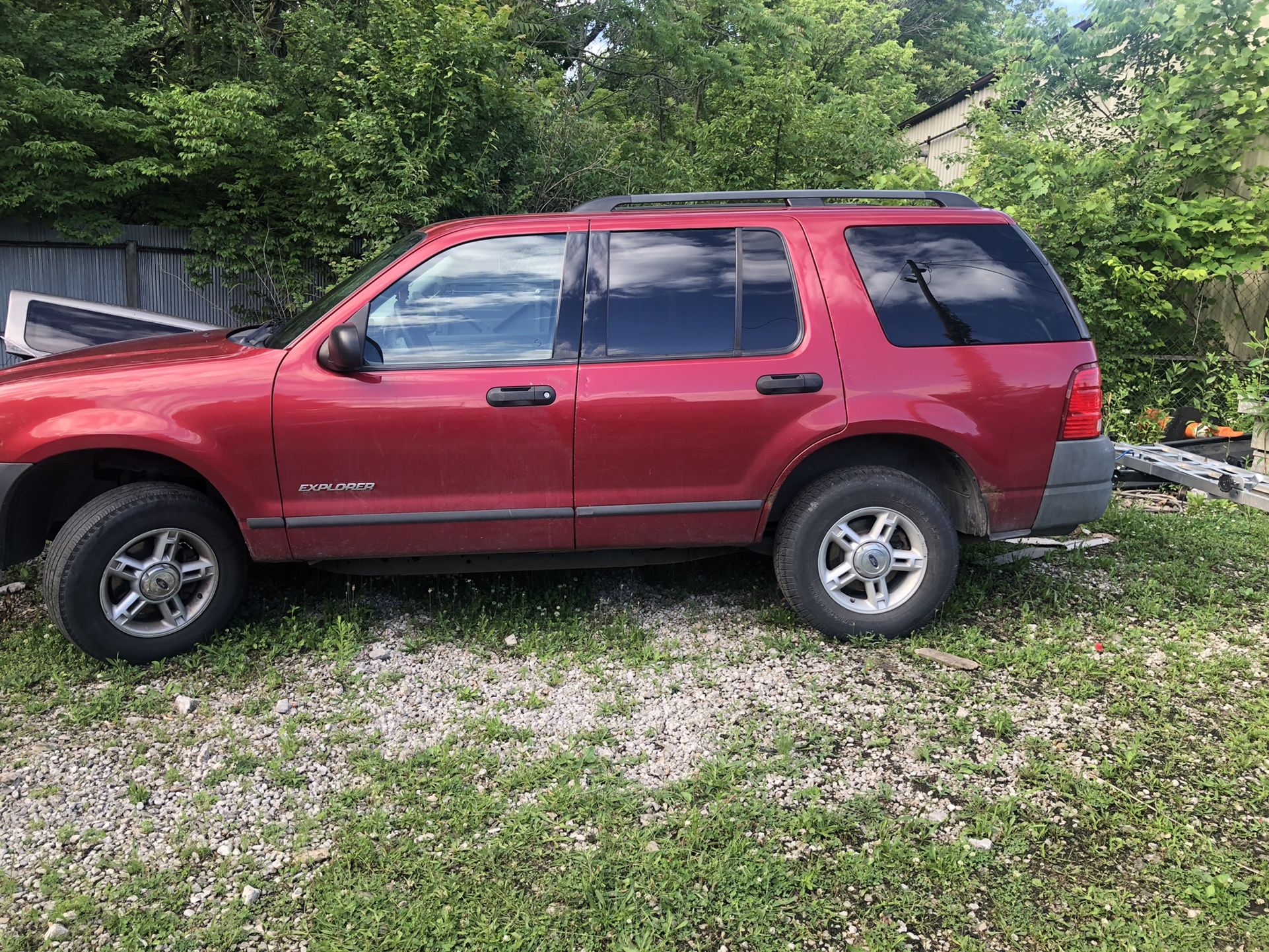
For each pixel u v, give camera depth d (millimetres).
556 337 3770
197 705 3471
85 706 3418
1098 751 3123
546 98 11984
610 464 3768
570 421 3707
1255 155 8750
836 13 21562
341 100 9344
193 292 9945
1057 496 3949
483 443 3691
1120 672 3682
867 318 3846
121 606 3672
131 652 3689
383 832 2707
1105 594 4562
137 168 9016
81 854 2631
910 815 2777
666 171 12617
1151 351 8898
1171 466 5922
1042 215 8500
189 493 3730
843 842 2662
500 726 3285
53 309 6430
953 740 3191
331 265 9883
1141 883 2479
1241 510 6066
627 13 15719
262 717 3393
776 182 11086
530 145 10758
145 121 9273
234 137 9125
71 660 3750
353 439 3633
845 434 3797
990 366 3850
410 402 3637
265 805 2857
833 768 3041
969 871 2518
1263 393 6848
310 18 10422
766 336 3830
